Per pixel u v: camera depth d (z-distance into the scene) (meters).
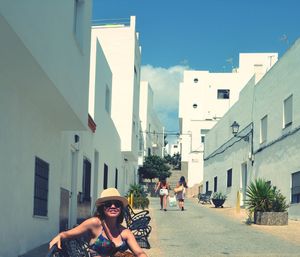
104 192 5.27
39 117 10.38
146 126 58.78
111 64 29.28
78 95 11.39
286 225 16.14
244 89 26.45
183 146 59.22
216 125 34.88
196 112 58.50
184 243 11.88
